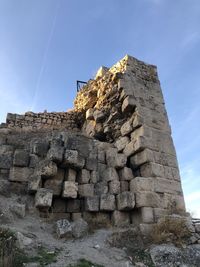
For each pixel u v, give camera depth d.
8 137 11.23
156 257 7.38
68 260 6.20
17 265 5.42
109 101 12.79
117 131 12.24
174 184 10.45
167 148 11.17
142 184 9.76
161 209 9.57
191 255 7.68
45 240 7.25
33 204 9.16
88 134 13.80
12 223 7.90
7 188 9.39
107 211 9.65
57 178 9.93
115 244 7.93
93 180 10.43
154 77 13.30
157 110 12.11
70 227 7.99
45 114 15.56
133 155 10.93
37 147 10.58
